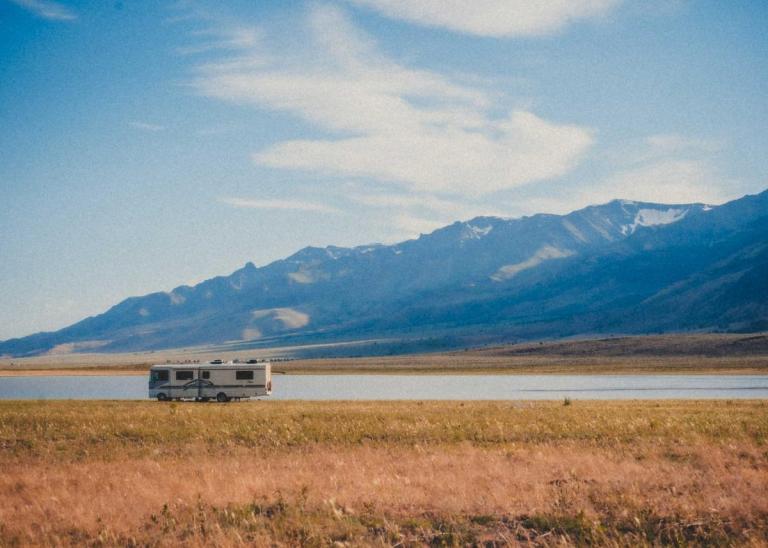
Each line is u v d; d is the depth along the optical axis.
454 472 20.56
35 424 36.47
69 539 14.87
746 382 111.00
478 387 104.81
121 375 183.25
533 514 15.55
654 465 21.42
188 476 20.59
